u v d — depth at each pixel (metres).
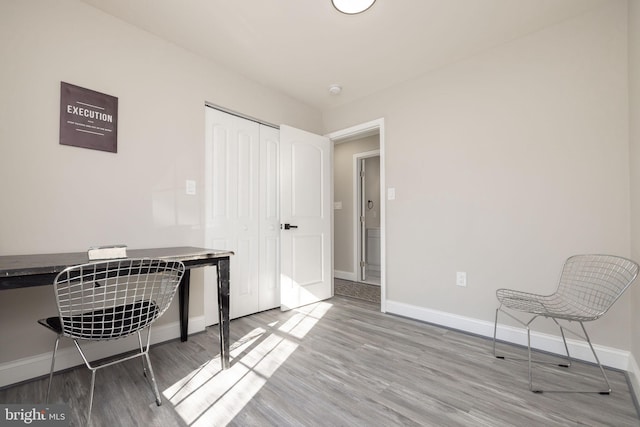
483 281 2.41
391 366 1.89
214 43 2.37
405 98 2.94
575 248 2.01
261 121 3.02
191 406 1.47
